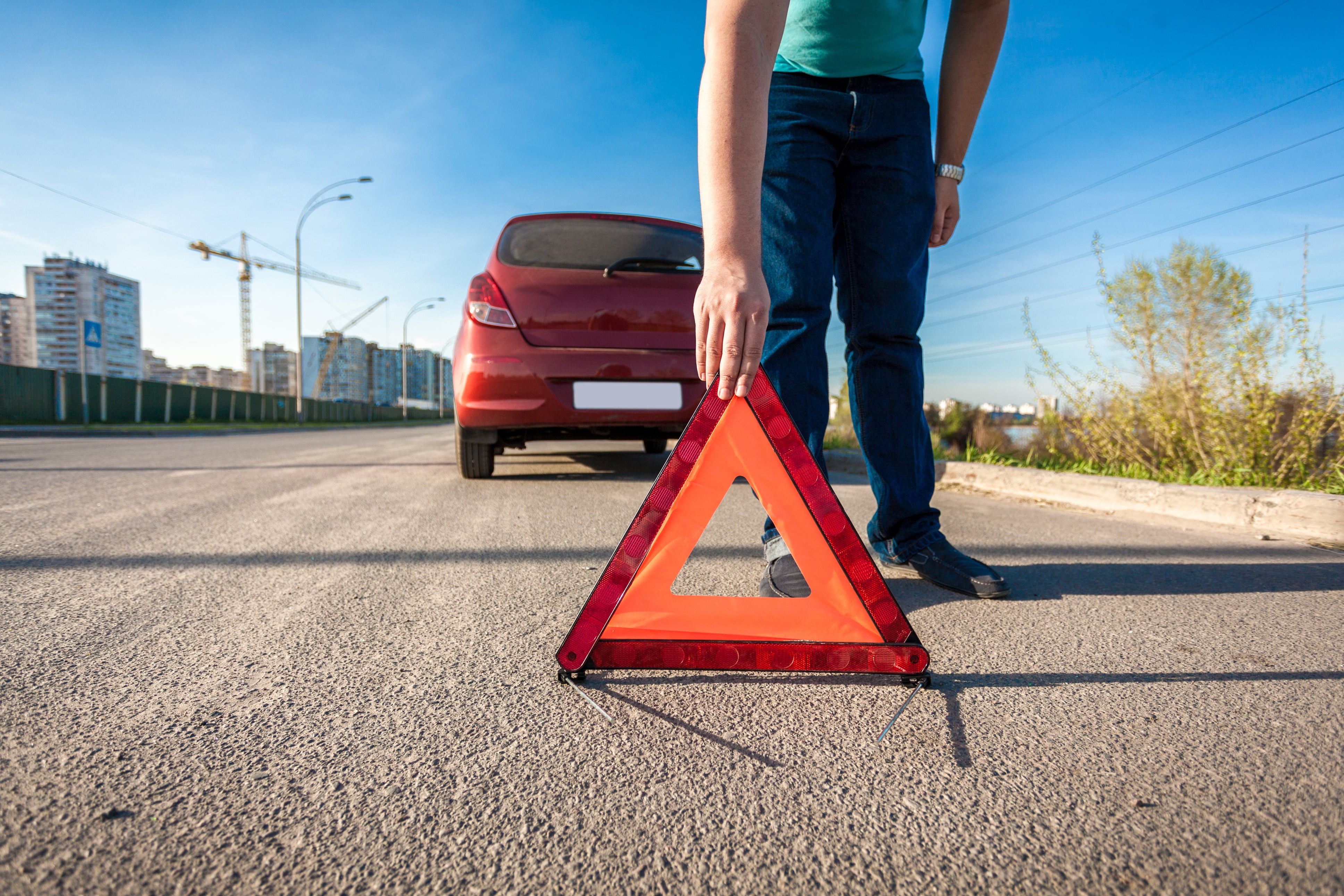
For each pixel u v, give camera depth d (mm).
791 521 1205
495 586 1818
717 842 770
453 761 938
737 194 1101
